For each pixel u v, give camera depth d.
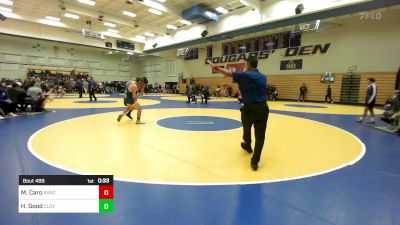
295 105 14.67
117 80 33.28
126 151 4.05
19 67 24.69
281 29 18.62
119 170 3.16
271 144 4.76
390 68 14.28
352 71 15.78
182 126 6.56
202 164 3.47
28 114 8.38
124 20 19.22
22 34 19.86
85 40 23.09
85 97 18.84
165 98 19.86
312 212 2.21
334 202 2.40
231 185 2.76
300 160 3.74
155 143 4.64
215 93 23.45
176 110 10.65
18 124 6.44
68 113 8.95
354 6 11.82
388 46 14.27
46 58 26.52
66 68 28.11
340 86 16.28
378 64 14.71
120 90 28.92
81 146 4.32
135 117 8.10
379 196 2.55
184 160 3.63
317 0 12.79
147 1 15.28
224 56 23.31
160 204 2.30
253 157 3.30
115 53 31.64
